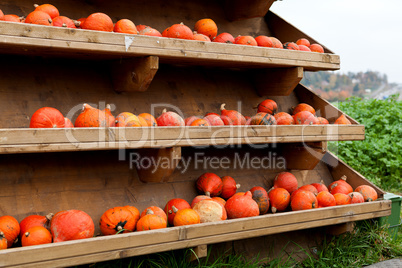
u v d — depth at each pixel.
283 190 3.00
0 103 2.42
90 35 2.25
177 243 2.31
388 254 3.25
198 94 3.17
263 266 2.95
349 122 3.26
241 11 3.44
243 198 2.68
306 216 2.79
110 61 2.74
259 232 2.59
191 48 2.55
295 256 3.13
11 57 2.50
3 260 1.85
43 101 2.55
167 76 3.07
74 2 2.82
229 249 2.90
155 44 2.43
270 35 3.72
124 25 2.45
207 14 3.44
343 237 3.20
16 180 2.39
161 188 2.87
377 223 3.44
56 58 2.63
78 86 2.69
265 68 3.31
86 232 2.14
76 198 2.55
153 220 2.32
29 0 2.67
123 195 2.71
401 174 5.52
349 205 3.00
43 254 1.95
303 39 3.33
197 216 2.44
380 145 5.74
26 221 2.21
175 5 3.28
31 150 2.01
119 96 2.83
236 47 2.72
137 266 2.44
